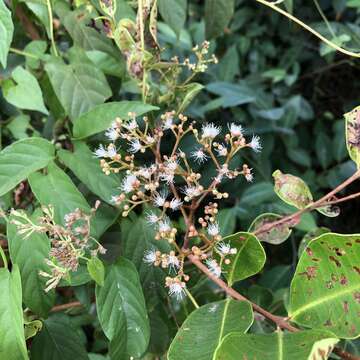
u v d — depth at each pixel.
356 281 0.27
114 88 0.41
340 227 0.63
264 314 0.28
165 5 0.38
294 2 0.63
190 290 0.37
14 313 0.27
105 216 0.32
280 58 0.67
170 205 0.29
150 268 0.32
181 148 0.47
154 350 0.36
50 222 0.30
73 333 0.33
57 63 0.36
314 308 0.28
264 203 0.52
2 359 0.28
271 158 0.62
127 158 0.30
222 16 0.41
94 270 0.28
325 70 0.64
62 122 0.38
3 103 0.41
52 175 0.31
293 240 0.55
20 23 0.41
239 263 0.30
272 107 0.61
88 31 0.37
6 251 0.34
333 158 0.61
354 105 0.65
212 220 0.29
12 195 0.36
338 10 0.59
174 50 0.58
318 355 0.23
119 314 0.30
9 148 0.30
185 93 0.38
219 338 0.27
